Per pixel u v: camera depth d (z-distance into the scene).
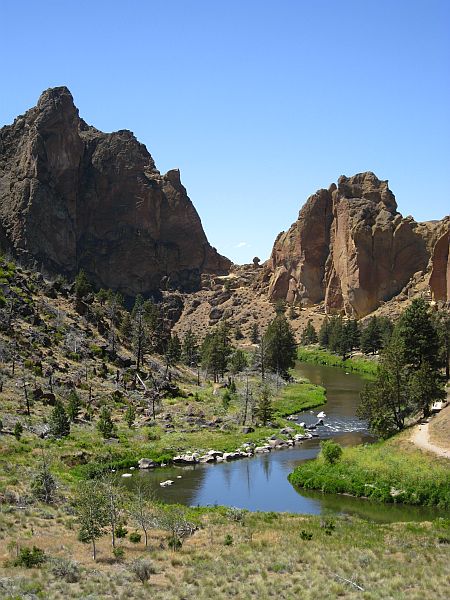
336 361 174.50
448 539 40.25
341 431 86.38
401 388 74.50
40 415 77.12
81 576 30.25
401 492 54.19
